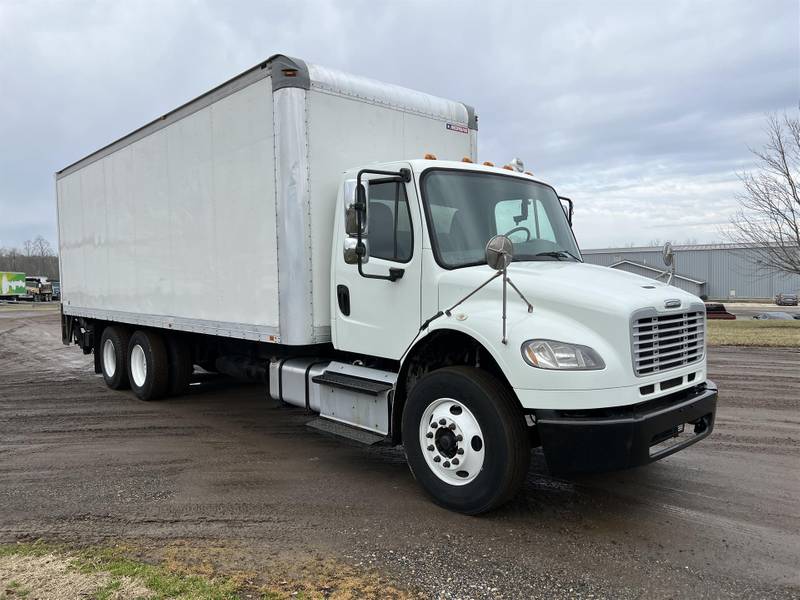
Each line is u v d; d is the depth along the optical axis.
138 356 8.78
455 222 4.83
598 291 4.03
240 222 6.11
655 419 3.88
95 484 5.08
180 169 7.06
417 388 4.52
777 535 3.99
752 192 21.95
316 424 5.43
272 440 6.50
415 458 4.55
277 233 5.54
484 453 4.11
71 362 13.67
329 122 5.60
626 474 5.23
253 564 3.56
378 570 3.50
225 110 6.23
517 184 5.45
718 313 27.03
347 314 5.36
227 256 6.34
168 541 3.91
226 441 6.46
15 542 3.90
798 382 9.65
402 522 4.21
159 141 7.45
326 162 5.57
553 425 3.81
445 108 6.68
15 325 26.48
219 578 3.38
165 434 6.77
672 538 3.94
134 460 5.77
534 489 4.88
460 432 4.23
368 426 5.09
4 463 5.70
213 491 4.89
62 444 6.36
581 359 3.79
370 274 5.04
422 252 4.69
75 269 10.27
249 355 7.41
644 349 3.98
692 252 60.41
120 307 8.74
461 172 5.05
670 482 5.03
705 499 4.65
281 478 5.21
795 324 21.23
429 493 4.51
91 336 10.37
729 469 5.36
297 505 4.56
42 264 112.50
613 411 3.87
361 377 5.26
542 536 3.97
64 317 11.07
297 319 5.45
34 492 4.88
